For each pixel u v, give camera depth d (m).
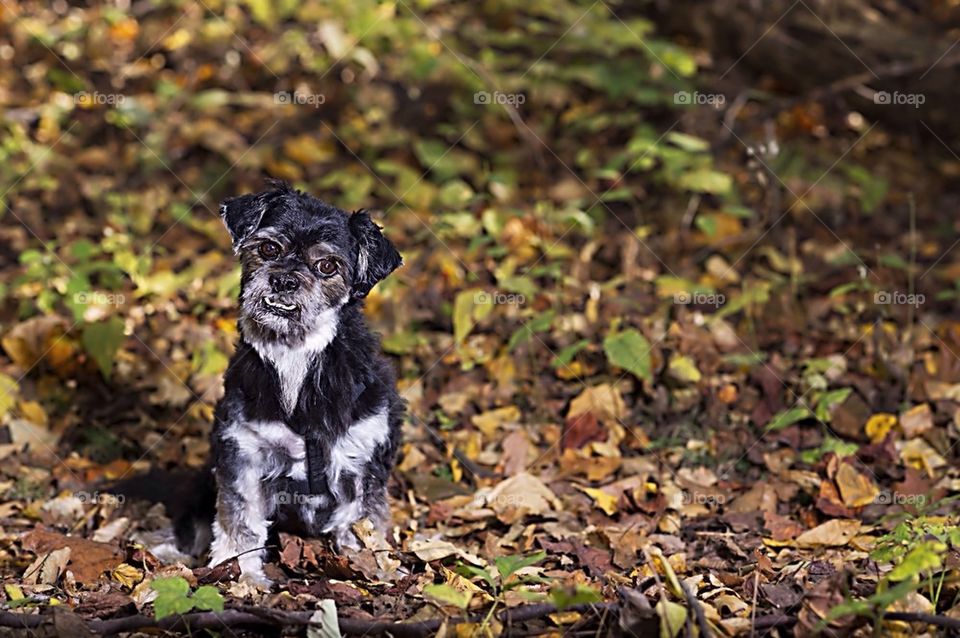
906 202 9.21
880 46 9.68
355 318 5.24
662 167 9.32
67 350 7.10
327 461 5.00
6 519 5.70
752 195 9.17
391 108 10.12
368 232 5.25
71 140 9.71
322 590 4.69
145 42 10.81
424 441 6.60
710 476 6.24
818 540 5.33
